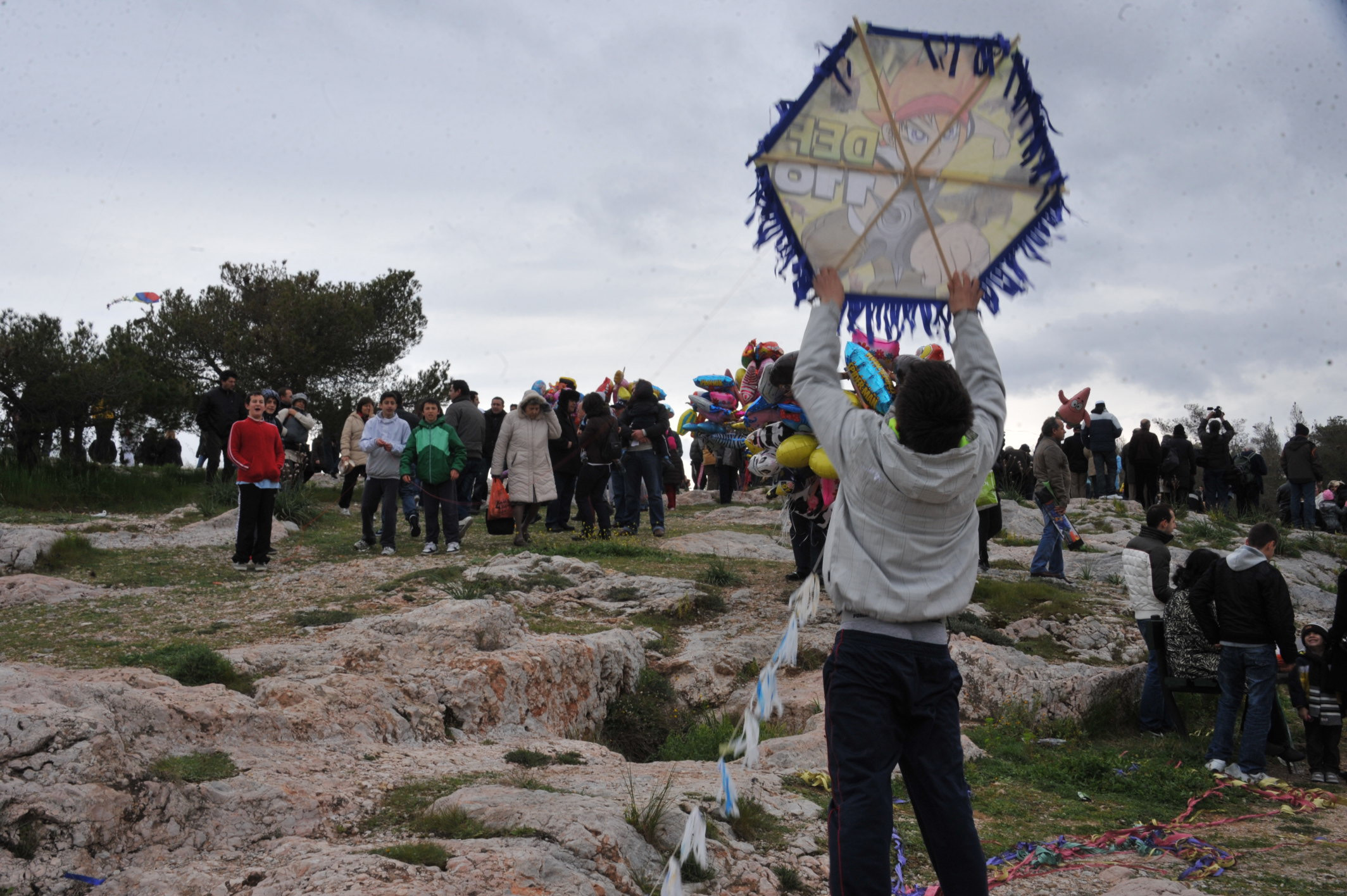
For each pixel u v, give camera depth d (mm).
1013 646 8453
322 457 24328
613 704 7047
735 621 8695
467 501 14141
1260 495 20031
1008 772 5961
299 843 3543
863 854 2465
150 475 16688
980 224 2926
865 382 4152
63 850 3283
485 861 3279
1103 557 12727
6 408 17828
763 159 2848
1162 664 7352
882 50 2852
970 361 2900
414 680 5723
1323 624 11172
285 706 5117
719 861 3713
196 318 31547
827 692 2695
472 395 15008
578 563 9727
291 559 10703
